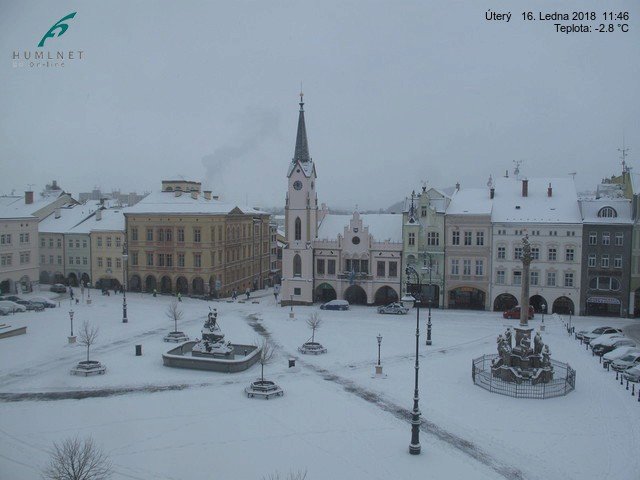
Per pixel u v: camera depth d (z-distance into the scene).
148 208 107.75
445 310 91.00
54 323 78.12
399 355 62.78
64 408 45.66
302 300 96.56
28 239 106.75
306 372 56.25
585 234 86.19
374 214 100.75
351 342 68.75
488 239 89.81
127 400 47.72
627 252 84.94
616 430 41.75
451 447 38.97
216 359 56.53
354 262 95.50
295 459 36.88
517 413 45.09
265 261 128.75
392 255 93.50
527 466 36.31
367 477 34.62
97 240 113.00
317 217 99.62
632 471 35.62
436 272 92.25
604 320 83.25
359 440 39.94
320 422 43.12
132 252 108.62
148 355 62.25
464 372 56.28
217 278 105.38
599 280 86.38
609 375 55.41
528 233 88.19
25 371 55.72
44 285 115.12
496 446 39.16
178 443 39.09
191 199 112.00
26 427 41.66
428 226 91.94
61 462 31.62
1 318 81.19
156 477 34.22
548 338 71.62
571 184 93.25
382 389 50.91
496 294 90.25
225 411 45.25
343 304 91.25
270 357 57.00
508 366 52.84
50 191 134.38
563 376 54.34
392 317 84.75
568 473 35.41
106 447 38.31
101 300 98.62
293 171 95.69
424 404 47.03
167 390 50.44
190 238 103.94
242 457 37.06
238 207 112.81
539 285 88.44
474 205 92.50
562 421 43.47
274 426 42.28
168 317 81.62
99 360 59.81
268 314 87.94
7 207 111.31
